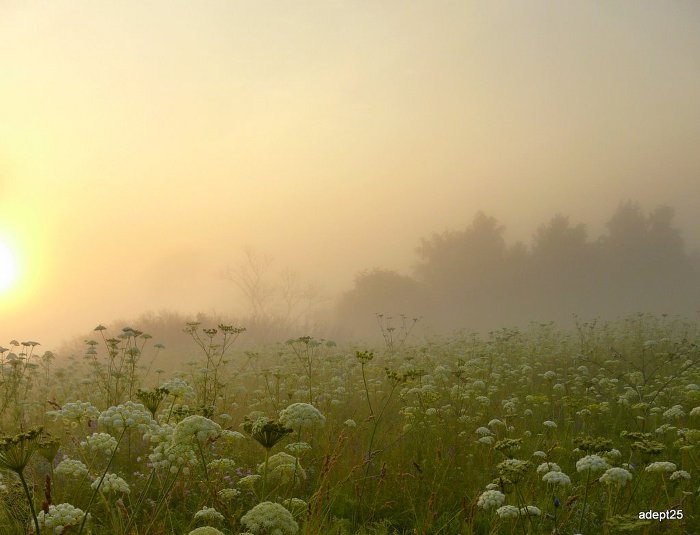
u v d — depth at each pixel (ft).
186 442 14.20
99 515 18.42
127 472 22.56
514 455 22.71
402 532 19.10
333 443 25.03
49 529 14.03
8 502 16.88
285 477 16.43
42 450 14.14
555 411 33.88
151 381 56.39
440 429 27.78
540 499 19.06
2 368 35.55
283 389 39.68
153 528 16.92
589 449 17.88
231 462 19.74
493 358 55.06
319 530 15.88
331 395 35.99
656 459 22.98
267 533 11.97
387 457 24.48
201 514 15.21
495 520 17.94
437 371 35.70
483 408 33.27
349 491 20.59
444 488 20.85
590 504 18.57
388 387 41.19
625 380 42.39
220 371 50.19
